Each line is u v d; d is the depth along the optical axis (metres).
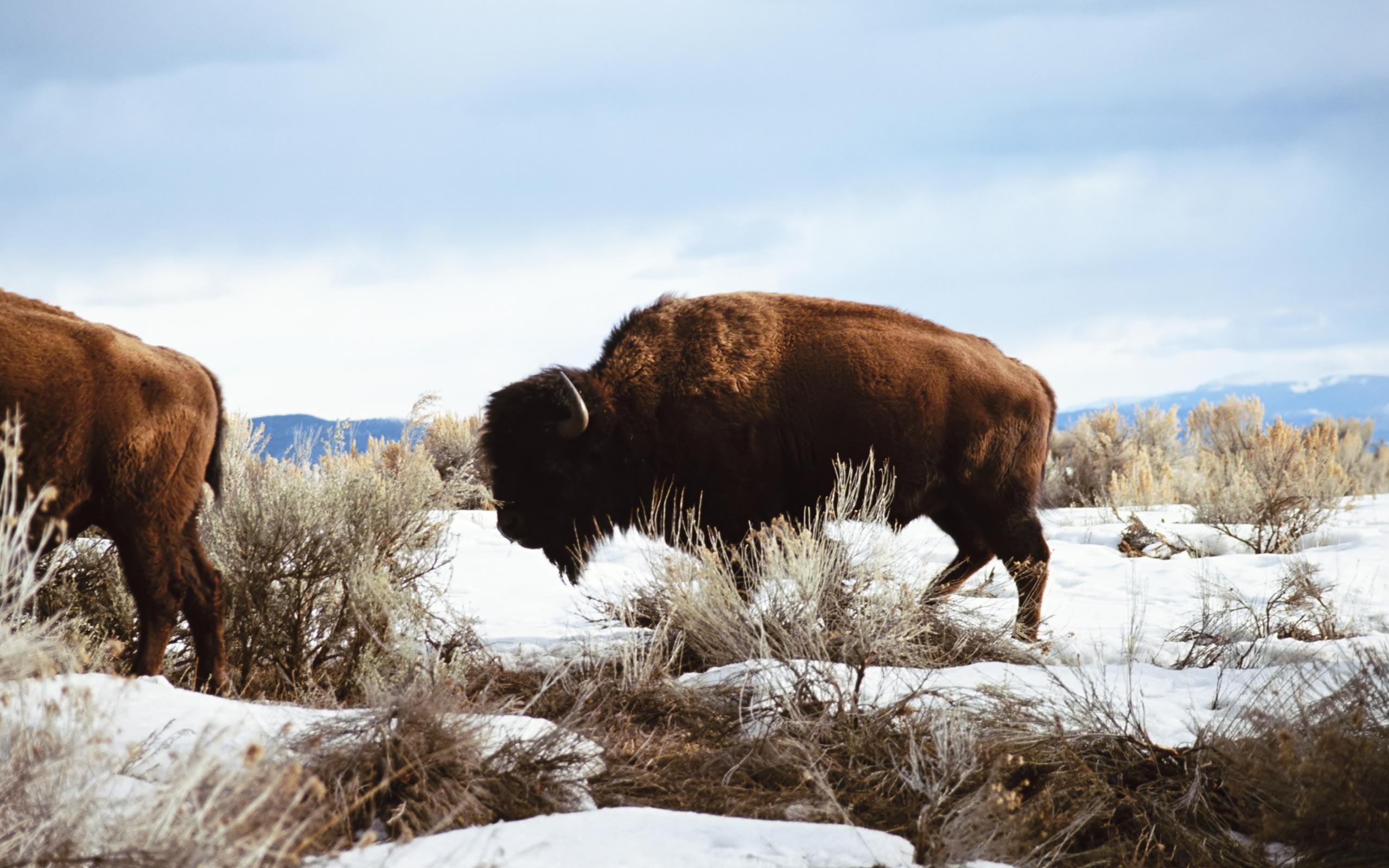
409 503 26.45
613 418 30.17
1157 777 16.12
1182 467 77.88
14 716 11.61
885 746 17.05
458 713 15.70
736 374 29.81
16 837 9.59
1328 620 28.02
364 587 23.12
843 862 12.38
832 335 30.12
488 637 27.23
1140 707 19.55
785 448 29.98
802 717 18.11
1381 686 15.85
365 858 11.82
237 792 9.93
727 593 24.50
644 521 31.09
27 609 21.27
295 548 24.11
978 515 30.52
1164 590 35.91
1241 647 25.64
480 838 12.71
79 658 17.41
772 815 15.17
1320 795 14.12
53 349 19.41
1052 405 31.61
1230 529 51.31
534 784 14.97
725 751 17.58
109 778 11.30
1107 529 51.25
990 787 14.22
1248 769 15.16
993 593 35.84
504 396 30.94
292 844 10.36
